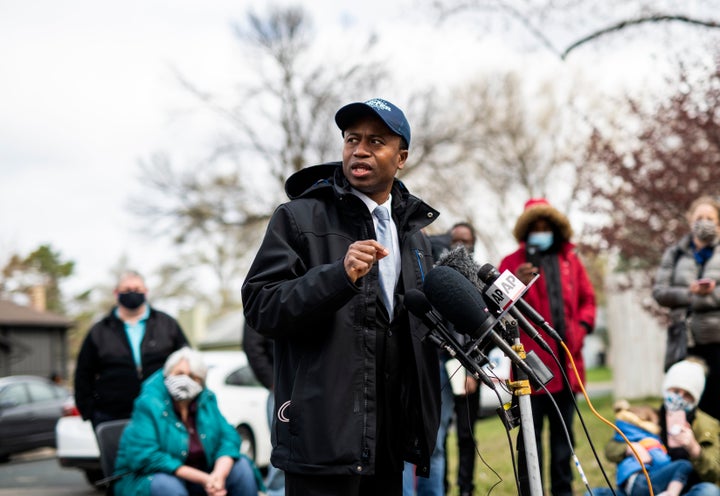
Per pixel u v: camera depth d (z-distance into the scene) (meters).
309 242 2.86
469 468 5.92
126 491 5.20
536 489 2.66
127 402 6.56
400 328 2.98
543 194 27.33
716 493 4.75
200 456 5.34
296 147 27.34
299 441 2.70
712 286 5.30
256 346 6.02
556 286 5.53
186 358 5.40
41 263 47.97
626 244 11.51
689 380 4.94
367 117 2.94
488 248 28.72
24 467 13.24
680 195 11.08
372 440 2.72
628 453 5.08
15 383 14.82
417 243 3.16
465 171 28.34
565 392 5.41
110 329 6.67
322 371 2.72
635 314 15.95
